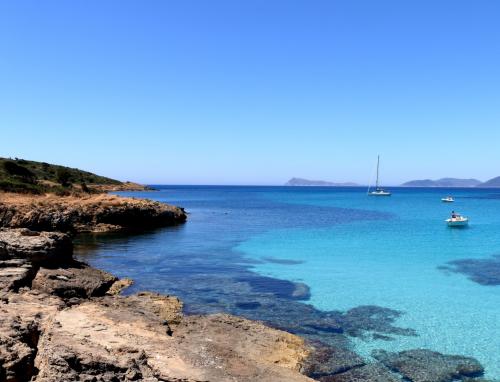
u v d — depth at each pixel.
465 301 25.08
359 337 19.55
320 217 78.62
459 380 15.77
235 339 17.69
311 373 16.03
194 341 16.05
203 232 55.56
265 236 51.75
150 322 17.64
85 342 13.70
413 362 17.11
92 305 19.73
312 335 19.69
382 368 16.56
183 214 70.75
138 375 12.09
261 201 142.38
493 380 15.80
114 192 141.25
